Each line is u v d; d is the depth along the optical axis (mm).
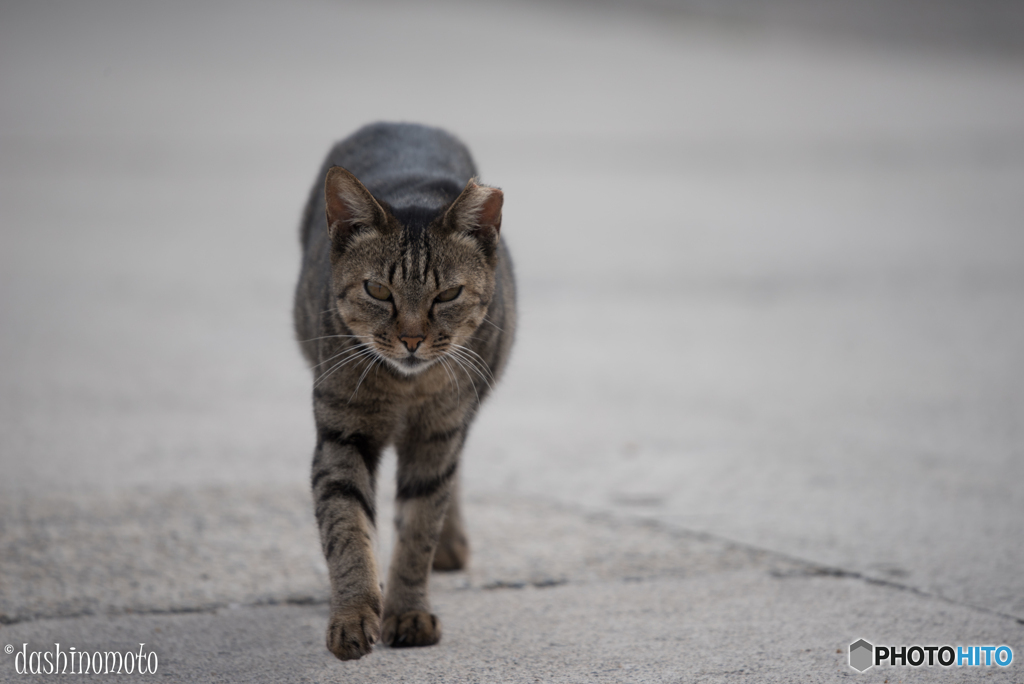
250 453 7754
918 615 5098
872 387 9805
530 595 5449
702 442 8242
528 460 7812
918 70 38969
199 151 24078
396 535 5258
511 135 26344
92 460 7457
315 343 5398
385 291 5047
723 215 19094
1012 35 47000
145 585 5449
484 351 5469
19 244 15984
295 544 6066
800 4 53312
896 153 25703
